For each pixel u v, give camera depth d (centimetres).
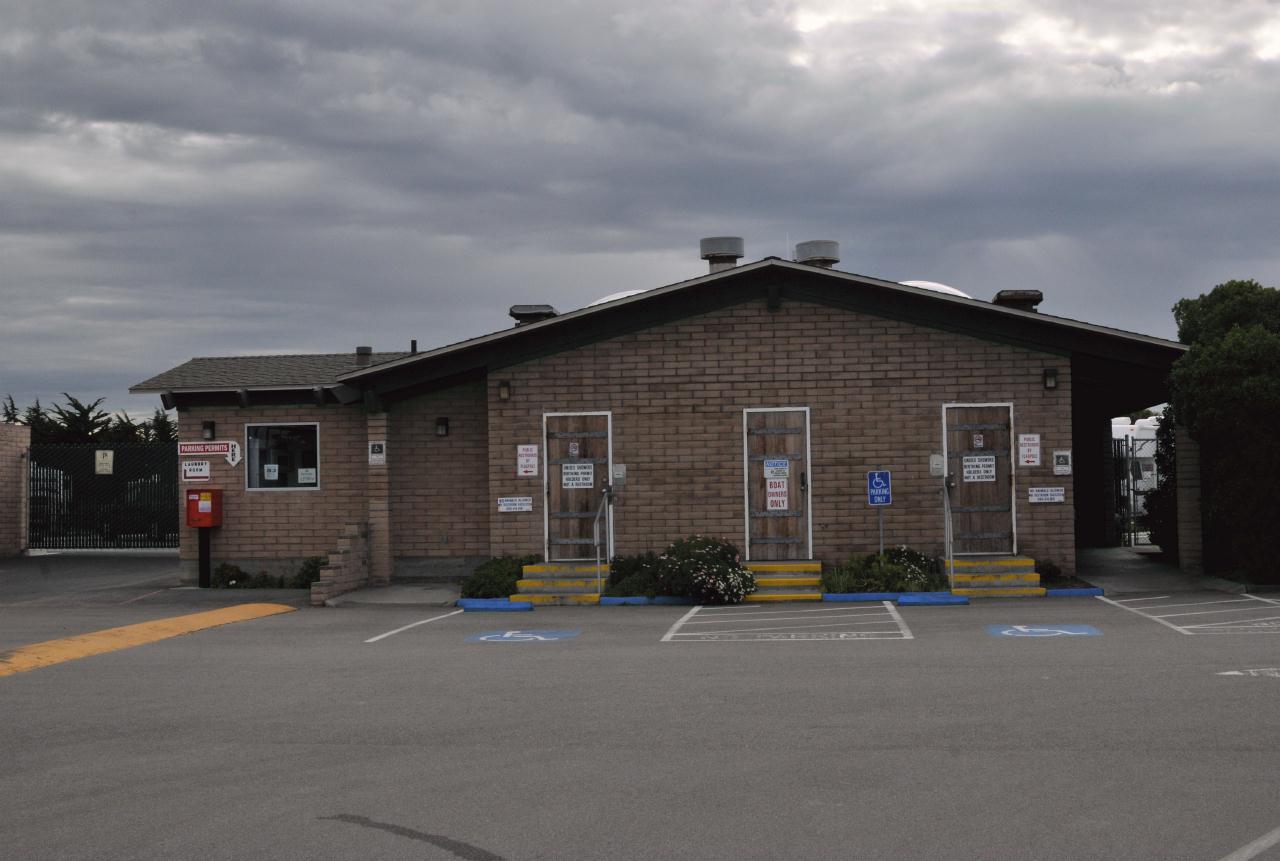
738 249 2369
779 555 2039
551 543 2084
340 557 2022
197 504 2209
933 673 1177
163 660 1376
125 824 741
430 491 2194
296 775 846
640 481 2069
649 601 1905
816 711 1011
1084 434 2705
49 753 928
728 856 656
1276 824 691
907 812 726
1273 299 2130
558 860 656
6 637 1567
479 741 933
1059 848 657
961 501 2017
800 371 2045
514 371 2102
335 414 2233
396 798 782
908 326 2033
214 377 2298
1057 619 1588
